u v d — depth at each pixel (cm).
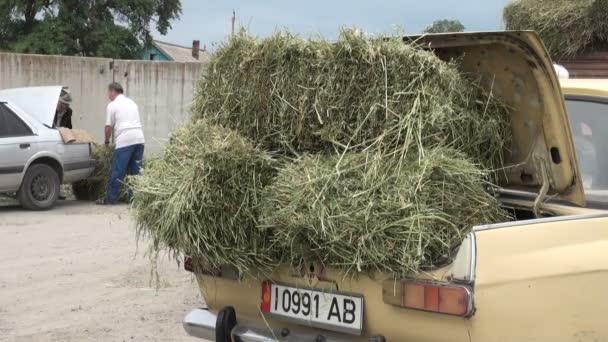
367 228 281
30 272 666
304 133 330
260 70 345
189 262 367
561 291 270
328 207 288
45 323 518
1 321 521
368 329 301
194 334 370
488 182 324
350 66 319
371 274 294
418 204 283
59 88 1139
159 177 336
